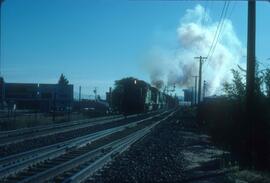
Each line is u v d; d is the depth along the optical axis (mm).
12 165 17359
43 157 20984
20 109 87438
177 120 70250
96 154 23625
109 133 39875
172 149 29172
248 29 20625
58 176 16422
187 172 19594
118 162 21391
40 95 88250
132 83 79688
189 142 35719
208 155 27062
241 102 24031
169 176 18125
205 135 43688
